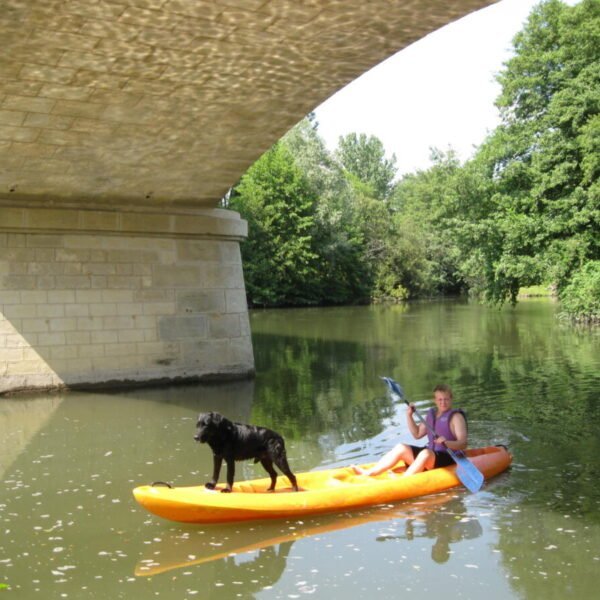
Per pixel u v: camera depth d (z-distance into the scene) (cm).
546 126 2314
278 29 805
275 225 4347
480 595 477
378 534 583
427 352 1795
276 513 607
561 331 2316
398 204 8481
